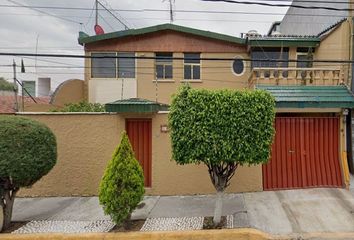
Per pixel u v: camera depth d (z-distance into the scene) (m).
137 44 15.92
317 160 9.82
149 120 9.71
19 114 9.49
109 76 16.09
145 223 7.32
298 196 8.91
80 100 16.14
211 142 6.91
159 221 7.41
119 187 6.90
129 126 9.73
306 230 6.91
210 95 7.05
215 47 15.98
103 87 15.97
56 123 9.58
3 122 7.01
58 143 9.56
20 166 6.77
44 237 6.69
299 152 9.79
